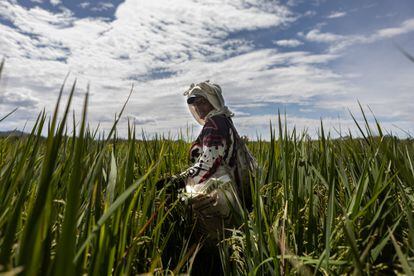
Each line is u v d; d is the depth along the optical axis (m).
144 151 3.68
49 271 0.80
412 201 1.85
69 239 0.71
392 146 2.16
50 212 0.97
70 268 0.71
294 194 1.91
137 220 1.75
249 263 1.71
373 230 1.58
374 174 2.00
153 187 1.87
